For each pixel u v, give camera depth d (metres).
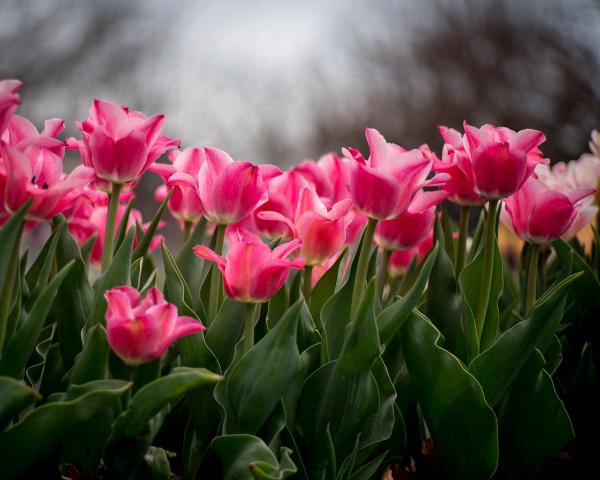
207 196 1.87
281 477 1.75
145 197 10.02
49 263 1.89
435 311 1.99
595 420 2.05
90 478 1.83
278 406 1.85
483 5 16.06
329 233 1.90
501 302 2.18
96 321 1.84
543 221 1.97
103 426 1.82
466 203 2.04
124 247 1.85
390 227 2.01
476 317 1.98
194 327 1.76
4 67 14.09
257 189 1.86
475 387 1.88
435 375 1.90
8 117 1.74
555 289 1.89
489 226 1.93
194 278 1.99
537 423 1.95
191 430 1.88
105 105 1.85
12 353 1.77
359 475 1.89
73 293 1.88
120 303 1.74
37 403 1.86
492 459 1.90
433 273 1.99
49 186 1.80
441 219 2.08
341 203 1.89
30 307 1.89
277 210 1.96
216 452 1.82
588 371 2.05
